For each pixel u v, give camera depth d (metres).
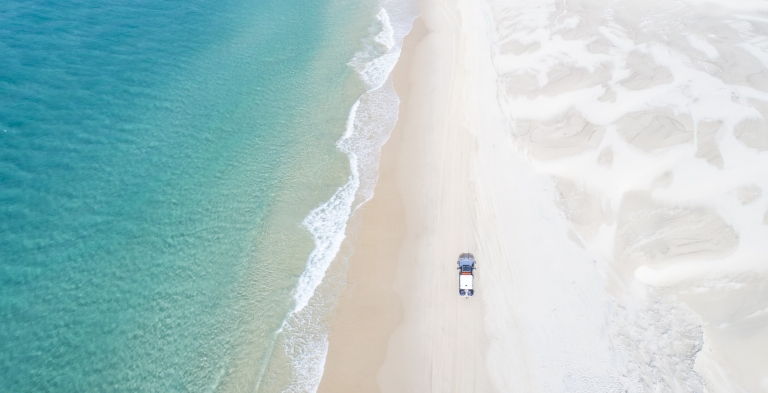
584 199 33.75
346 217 35.09
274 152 39.88
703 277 28.47
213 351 27.84
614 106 38.62
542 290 29.72
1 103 39.59
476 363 26.92
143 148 38.75
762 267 27.80
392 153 39.88
